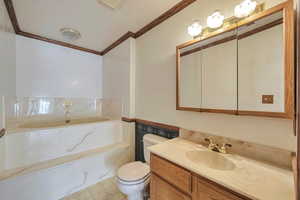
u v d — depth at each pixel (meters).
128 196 1.51
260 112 0.99
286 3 0.84
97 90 2.96
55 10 1.63
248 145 1.09
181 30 1.54
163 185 1.13
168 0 1.48
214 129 1.30
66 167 1.71
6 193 1.34
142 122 2.10
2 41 1.44
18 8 1.57
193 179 0.93
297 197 0.41
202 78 1.35
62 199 1.66
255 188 0.72
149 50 1.96
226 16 1.18
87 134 2.01
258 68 1.02
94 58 2.89
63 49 2.51
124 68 2.31
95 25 1.94
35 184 1.50
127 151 2.21
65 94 2.56
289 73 0.84
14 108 1.99
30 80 2.20
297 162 0.41
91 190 1.82
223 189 0.79
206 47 1.32
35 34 2.17
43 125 2.25
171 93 1.67
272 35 0.94
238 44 1.12
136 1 1.50
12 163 1.48
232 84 1.16
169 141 1.43
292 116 0.83
